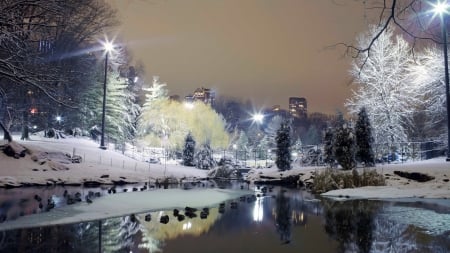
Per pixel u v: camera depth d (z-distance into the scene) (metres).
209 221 13.70
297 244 10.30
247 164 57.50
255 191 25.98
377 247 10.02
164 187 26.42
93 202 17.09
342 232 11.88
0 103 33.72
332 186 25.22
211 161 50.69
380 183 24.67
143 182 30.05
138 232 11.47
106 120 54.97
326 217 14.66
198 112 79.06
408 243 10.39
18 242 9.92
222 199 20.45
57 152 30.95
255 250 9.69
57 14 17.73
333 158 33.66
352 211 16.09
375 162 31.58
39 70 24.16
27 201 17.27
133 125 66.88
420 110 39.25
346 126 30.14
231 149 83.94
